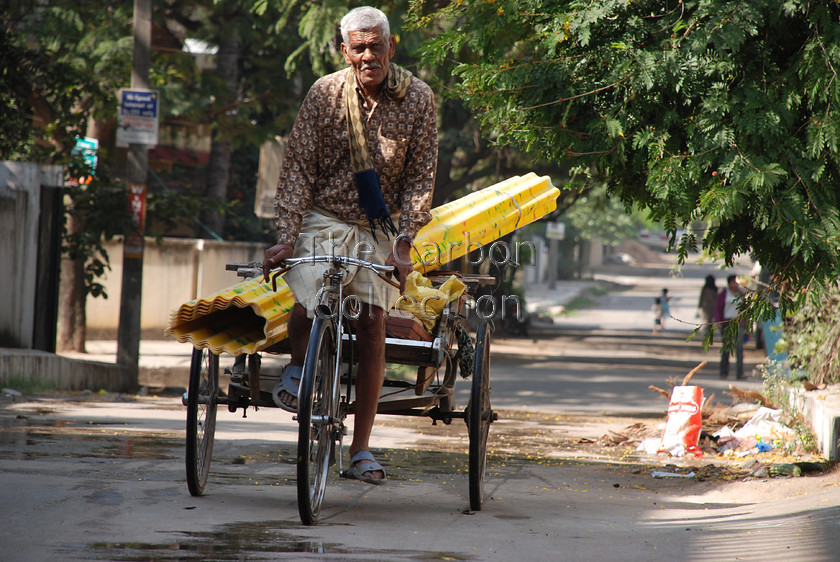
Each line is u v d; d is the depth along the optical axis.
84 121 26.77
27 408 14.73
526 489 9.45
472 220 9.29
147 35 22.73
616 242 115.69
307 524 6.74
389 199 7.36
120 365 22.31
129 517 6.68
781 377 16.03
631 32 9.48
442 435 13.97
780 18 9.02
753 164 8.74
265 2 23.67
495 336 46.03
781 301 9.84
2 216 19.16
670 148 9.20
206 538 6.14
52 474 8.35
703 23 8.99
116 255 33.62
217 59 37.06
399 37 19.45
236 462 9.94
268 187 36.19
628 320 64.88
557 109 9.55
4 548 5.62
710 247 9.95
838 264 8.91
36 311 20.48
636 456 12.91
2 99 24.05
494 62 10.25
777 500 8.88
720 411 15.48
